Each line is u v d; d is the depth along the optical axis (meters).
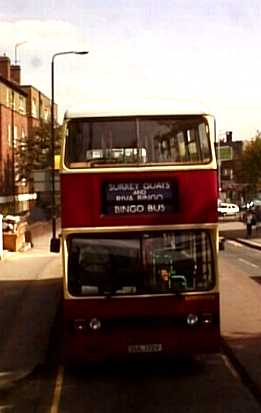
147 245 12.39
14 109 74.00
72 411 10.86
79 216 12.35
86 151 12.50
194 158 12.53
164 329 12.30
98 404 11.23
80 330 12.27
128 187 12.40
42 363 14.64
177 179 12.41
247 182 96.38
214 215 12.41
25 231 46.72
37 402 11.54
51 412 10.84
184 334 12.30
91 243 12.40
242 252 42.28
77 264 12.34
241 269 32.12
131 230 12.35
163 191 12.41
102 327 12.28
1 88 68.69
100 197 12.40
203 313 12.32
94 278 12.32
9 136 71.75
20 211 73.81
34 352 15.73
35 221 60.19
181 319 12.31
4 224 43.44
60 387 12.47
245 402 11.16
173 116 12.63
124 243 12.39
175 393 11.80
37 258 38.12
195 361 14.11
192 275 12.38
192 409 10.79
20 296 24.34
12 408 11.17
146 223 12.38
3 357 15.30
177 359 14.09
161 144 12.53
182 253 12.39
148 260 12.36
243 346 15.22
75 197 12.41
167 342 12.28
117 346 12.27
